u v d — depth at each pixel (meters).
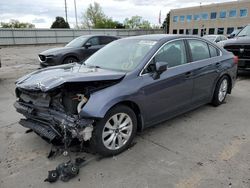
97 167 3.06
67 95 3.07
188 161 3.17
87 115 2.93
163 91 3.78
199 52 4.62
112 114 3.19
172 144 3.63
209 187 2.65
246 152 3.37
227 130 4.09
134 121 3.49
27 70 11.40
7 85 7.83
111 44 4.61
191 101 4.44
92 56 4.53
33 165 3.12
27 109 3.42
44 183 2.77
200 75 4.46
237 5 48.84
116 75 3.29
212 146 3.55
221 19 51.94
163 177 2.85
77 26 64.88
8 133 4.07
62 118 3.04
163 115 3.93
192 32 57.97
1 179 2.85
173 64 4.04
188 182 2.75
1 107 5.48
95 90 3.11
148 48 3.86
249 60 7.46
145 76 3.56
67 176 2.80
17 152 3.45
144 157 3.28
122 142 3.40
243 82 7.68
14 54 21.28
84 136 2.96
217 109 5.10
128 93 3.28
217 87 5.08
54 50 9.98
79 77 3.03
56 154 3.35
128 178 2.84
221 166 3.04
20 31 34.00
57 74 3.33
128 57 3.90
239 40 7.75
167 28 65.50
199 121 4.47
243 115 4.76
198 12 55.78
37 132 3.30
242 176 2.84
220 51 5.17
